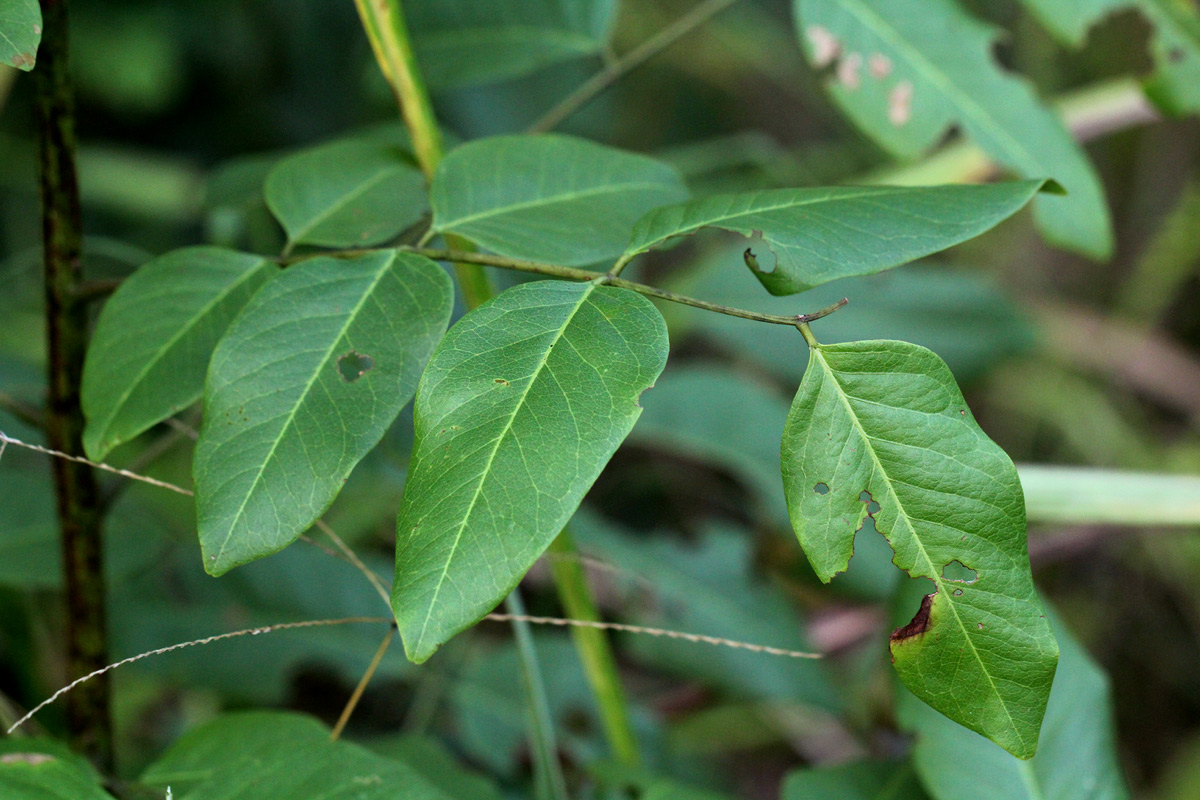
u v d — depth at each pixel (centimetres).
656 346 50
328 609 86
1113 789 60
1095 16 67
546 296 50
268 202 57
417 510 48
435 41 78
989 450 49
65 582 60
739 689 88
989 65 65
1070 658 62
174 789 55
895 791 62
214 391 51
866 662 92
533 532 48
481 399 49
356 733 98
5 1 50
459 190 55
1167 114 68
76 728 61
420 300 52
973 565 49
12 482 70
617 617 98
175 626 83
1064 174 64
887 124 65
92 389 54
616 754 66
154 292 55
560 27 76
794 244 51
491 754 82
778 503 99
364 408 50
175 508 90
